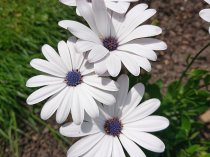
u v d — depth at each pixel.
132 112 0.19
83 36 0.18
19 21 0.34
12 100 0.31
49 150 0.31
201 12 0.19
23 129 0.32
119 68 0.18
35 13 0.35
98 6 0.18
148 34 0.19
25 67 0.32
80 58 0.19
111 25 0.19
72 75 0.19
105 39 0.19
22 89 0.31
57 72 0.19
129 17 0.19
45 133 0.32
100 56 0.18
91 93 0.19
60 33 0.34
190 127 0.27
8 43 0.33
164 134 0.26
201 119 0.31
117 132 0.19
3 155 0.30
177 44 0.36
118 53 0.19
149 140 0.19
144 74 0.25
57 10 0.35
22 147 0.31
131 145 0.19
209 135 0.31
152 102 0.19
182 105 0.27
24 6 0.35
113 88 0.18
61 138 0.31
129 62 0.18
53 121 0.32
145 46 0.19
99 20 0.19
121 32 0.19
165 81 0.34
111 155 0.19
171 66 0.34
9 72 0.31
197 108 0.27
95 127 0.19
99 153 0.19
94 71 0.19
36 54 0.33
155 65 0.34
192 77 0.26
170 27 0.36
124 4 0.19
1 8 0.35
